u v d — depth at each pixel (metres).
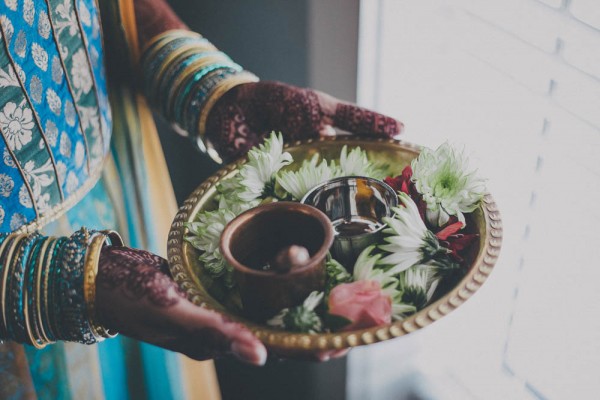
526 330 1.13
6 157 0.84
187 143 1.45
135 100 1.08
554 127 0.99
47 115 0.87
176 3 1.29
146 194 1.11
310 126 0.94
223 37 1.30
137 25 1.03
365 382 1.42
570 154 0.98
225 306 0.81
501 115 1.06
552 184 1.02
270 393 1.63
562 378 1.09
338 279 0.80
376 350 1.36
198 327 0.75
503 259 1.13
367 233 0.80
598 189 0.96
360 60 1.21
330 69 1.24
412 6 1.13
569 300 1.05
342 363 1.42
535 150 1.02
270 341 0.74
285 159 0.87
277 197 0.86
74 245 0.80
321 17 1.19
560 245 1.04
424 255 0.80
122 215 1.06
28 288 0.79
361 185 0.84
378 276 0.79
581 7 0.91
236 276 0.77
